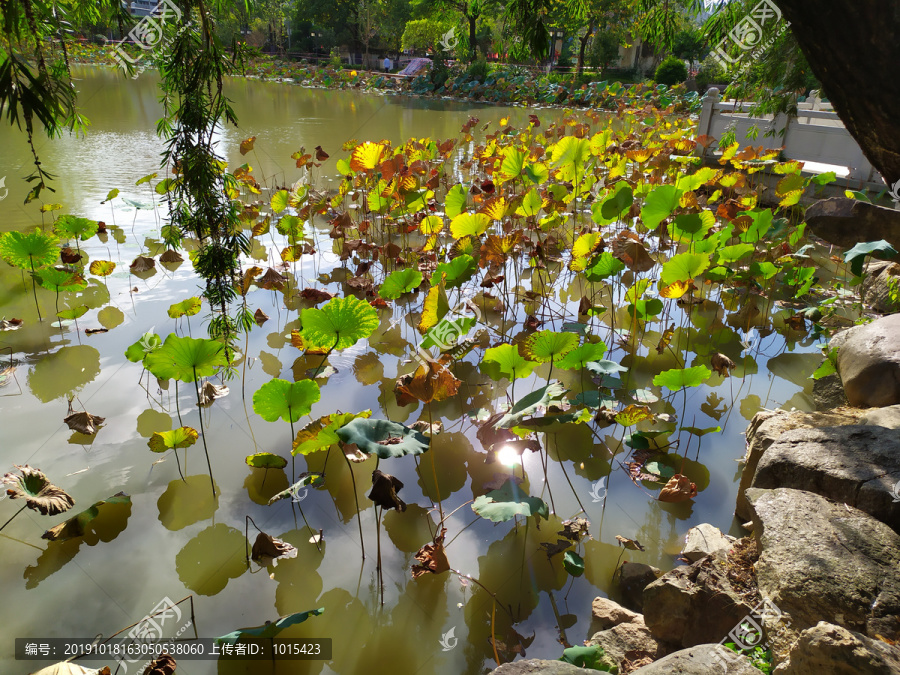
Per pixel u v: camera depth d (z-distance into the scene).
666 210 3.80
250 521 2.26
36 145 8.79
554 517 2.33
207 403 2.96
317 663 1.72
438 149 7.90
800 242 5.82
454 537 2.22
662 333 3.91
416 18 26.28
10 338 3.46
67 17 2.44
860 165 6.31
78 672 1.55
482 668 1.72
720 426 2.95
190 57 2.45
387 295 3.34
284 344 3.59
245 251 2.85
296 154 6.50
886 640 1.40
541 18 2.92
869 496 1.82
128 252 4.89
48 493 2.12
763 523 1.79
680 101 17.44
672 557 2.15
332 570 2.05
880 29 1.76
